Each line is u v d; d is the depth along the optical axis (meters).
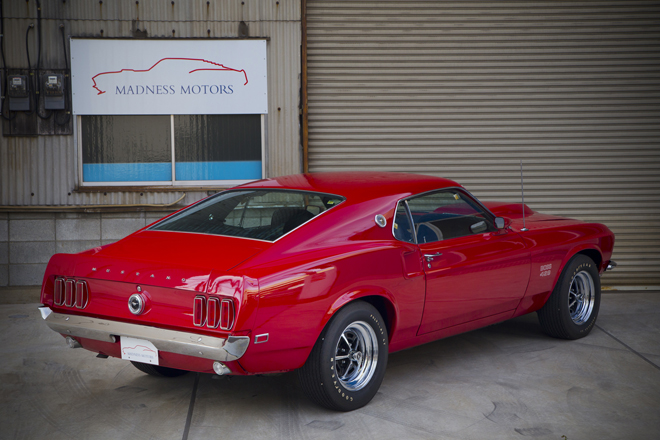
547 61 7.46
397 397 3.78
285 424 3.36
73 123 6.83
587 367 4.38
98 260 3.29
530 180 7.57
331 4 7.20
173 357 3.10
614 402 3.71
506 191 7.57
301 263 3.20
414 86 7.37
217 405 3.66
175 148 7.04
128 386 4.00
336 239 3.47
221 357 2.88
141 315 3.13
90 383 4.05
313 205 3.69
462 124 7.45
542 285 4.77
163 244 3.48
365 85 7.32
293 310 3.09
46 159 6.82
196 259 3.19
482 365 4.43
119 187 6.94
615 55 7.50
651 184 7.66
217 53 6.95
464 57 7.38
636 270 7.69
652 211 7.68
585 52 7.48
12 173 6.78
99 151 6.93
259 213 3.71
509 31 7.39
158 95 6.93
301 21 7.01
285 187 4.02
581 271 5.09
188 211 4.04
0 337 5.21
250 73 7.01
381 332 3.60
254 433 3.24
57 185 6.86
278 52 7.02
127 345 3.21
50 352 4.77
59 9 6.71
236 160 7.12
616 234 7.68
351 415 3.48
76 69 6.79
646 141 7.62
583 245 5.07
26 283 6.86
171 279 3.03
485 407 3.61
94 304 3.29
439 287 3.92
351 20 7.23
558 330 5.02
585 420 3.42
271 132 7.10
